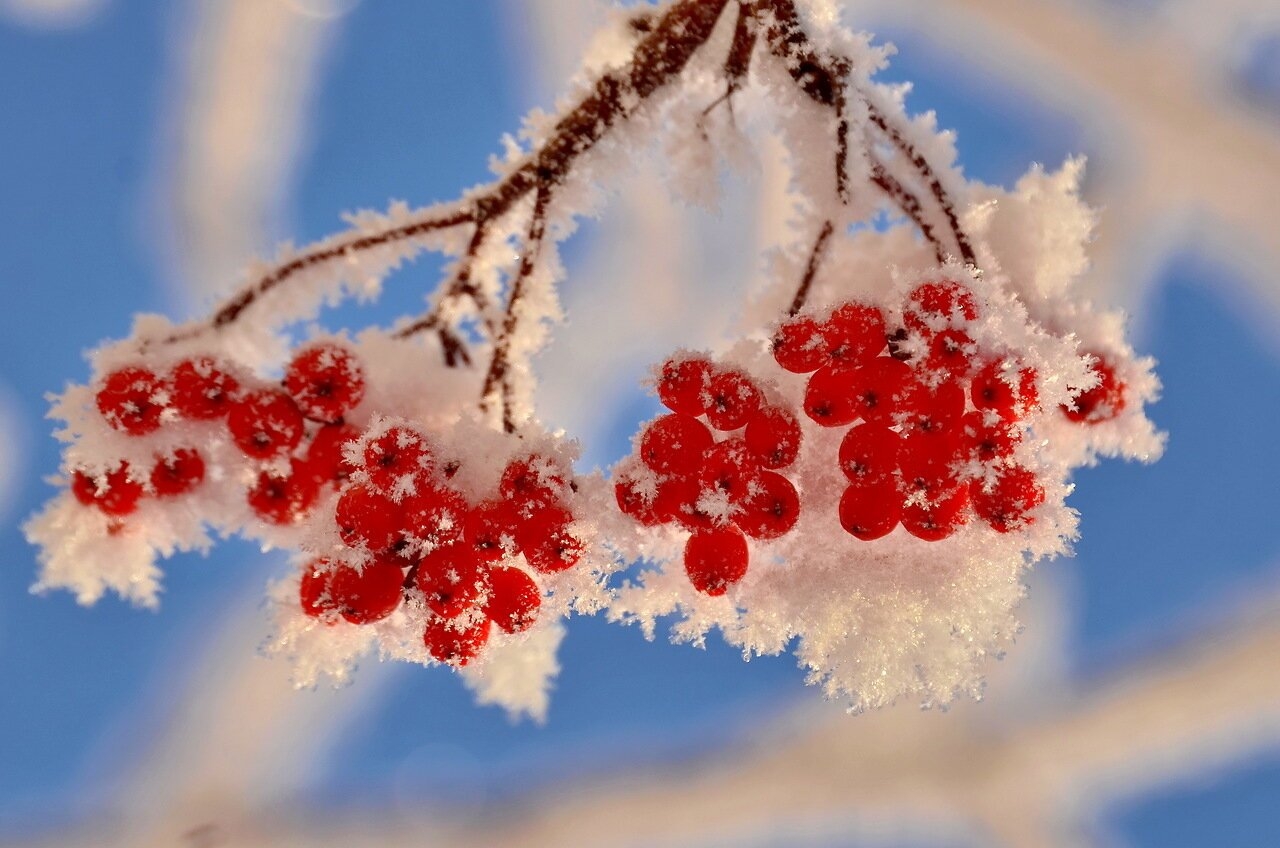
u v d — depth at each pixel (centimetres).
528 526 47
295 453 49
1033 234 48
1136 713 76
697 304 70
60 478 50
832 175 49
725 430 47
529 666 52
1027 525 46
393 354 50
